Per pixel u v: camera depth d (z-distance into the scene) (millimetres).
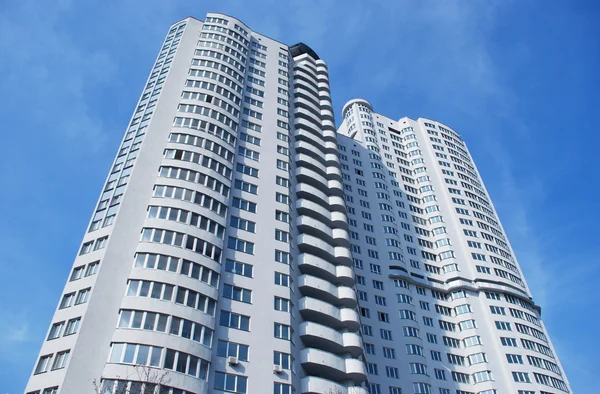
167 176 48969
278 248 52312
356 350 52031
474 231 88312
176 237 44094
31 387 34188
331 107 83938
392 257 77500
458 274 79625
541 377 69688
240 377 40031
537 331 76812
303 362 46531
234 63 69500
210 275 43938
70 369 33562
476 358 69750
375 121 105312
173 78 61781
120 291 39188
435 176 97375
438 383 65375
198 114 57250
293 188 63000
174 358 36656
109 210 45750
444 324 73750
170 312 38812
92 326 36250
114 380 33969
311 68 89750
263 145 62719
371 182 89000
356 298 57438
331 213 65125
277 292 48188
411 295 74250
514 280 83688
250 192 55469
